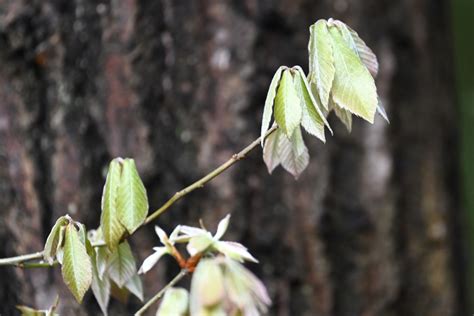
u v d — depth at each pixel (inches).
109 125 35.7
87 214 35.0
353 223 43.0
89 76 35.5
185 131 37.2
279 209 40.3
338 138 42.9
